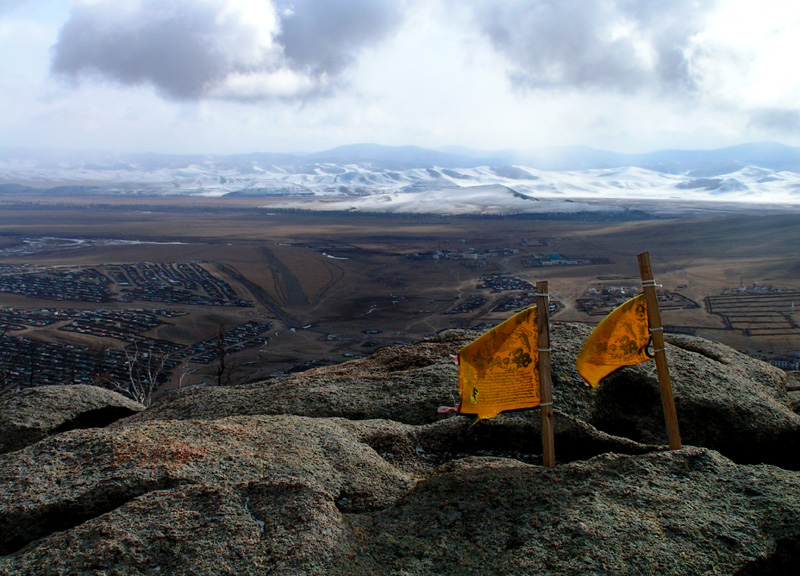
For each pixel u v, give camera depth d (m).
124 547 4.74
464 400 6.61
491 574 4.72
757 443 7.68
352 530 5.18
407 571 4.80
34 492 5.48
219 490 5.38
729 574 4.63
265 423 6.94
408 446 7.14
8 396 9.77
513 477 5.83
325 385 9.05
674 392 8.08
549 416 6.34
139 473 5.64
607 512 5.26
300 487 5.50
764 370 9.88
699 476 5.75
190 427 6.61
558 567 4.71
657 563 4.70
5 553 5.17
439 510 5.46
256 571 4.61
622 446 6.95
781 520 5.10
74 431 6.47
